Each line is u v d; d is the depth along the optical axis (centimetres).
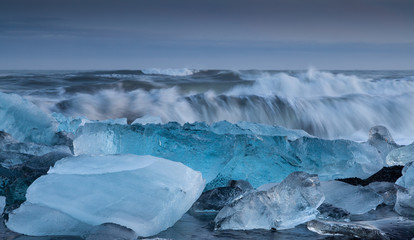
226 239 309
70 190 324
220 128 544
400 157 546
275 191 339
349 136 1559
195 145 447
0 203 353
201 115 1638
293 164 463
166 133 455
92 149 480
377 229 305
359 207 382
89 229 308
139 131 466
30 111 548
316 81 1881
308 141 482
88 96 1723
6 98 531
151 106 1661
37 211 316
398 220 339
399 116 1666
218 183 449
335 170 483
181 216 351
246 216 333
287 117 1628
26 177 395
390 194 415
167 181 338
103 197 318
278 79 1872
